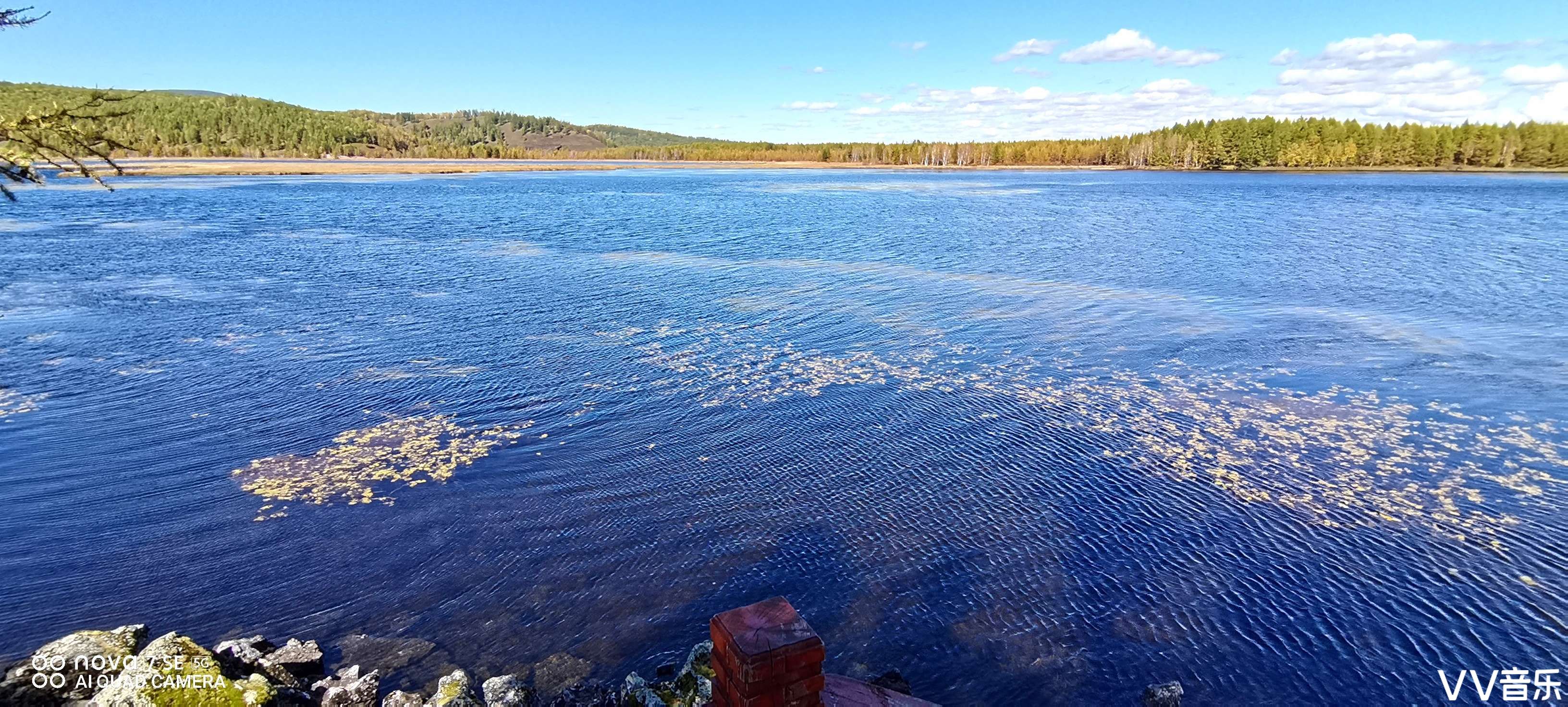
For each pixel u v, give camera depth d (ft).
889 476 59.62
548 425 70.49
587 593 45.47
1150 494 56.08
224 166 596.70
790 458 63.21
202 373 84.99
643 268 154.40
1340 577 45.27
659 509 55.01
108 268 152.46
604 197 363.56
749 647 21.42
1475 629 40.50
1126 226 233.96
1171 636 40.83
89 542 50.62
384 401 76.38
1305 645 39.81
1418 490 56.08
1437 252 174.70
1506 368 85.20
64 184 390.83
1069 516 53.16
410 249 183.01
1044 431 67.97
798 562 48.32
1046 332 102.78
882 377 83.46
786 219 257.55
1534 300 121.60
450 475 60.34
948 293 129.59
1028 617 42.70
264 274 147.13
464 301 123.44
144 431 68.54
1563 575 44.96
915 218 261.44
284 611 43.78
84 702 33.81
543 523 53.21
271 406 74.84
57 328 104.37
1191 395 77.10
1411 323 106.52
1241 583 45.03
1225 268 153.28
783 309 116.98
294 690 36.45
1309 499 55.01
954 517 53.26
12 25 30.94
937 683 38.09
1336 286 134.51
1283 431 67.51
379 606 44.34
